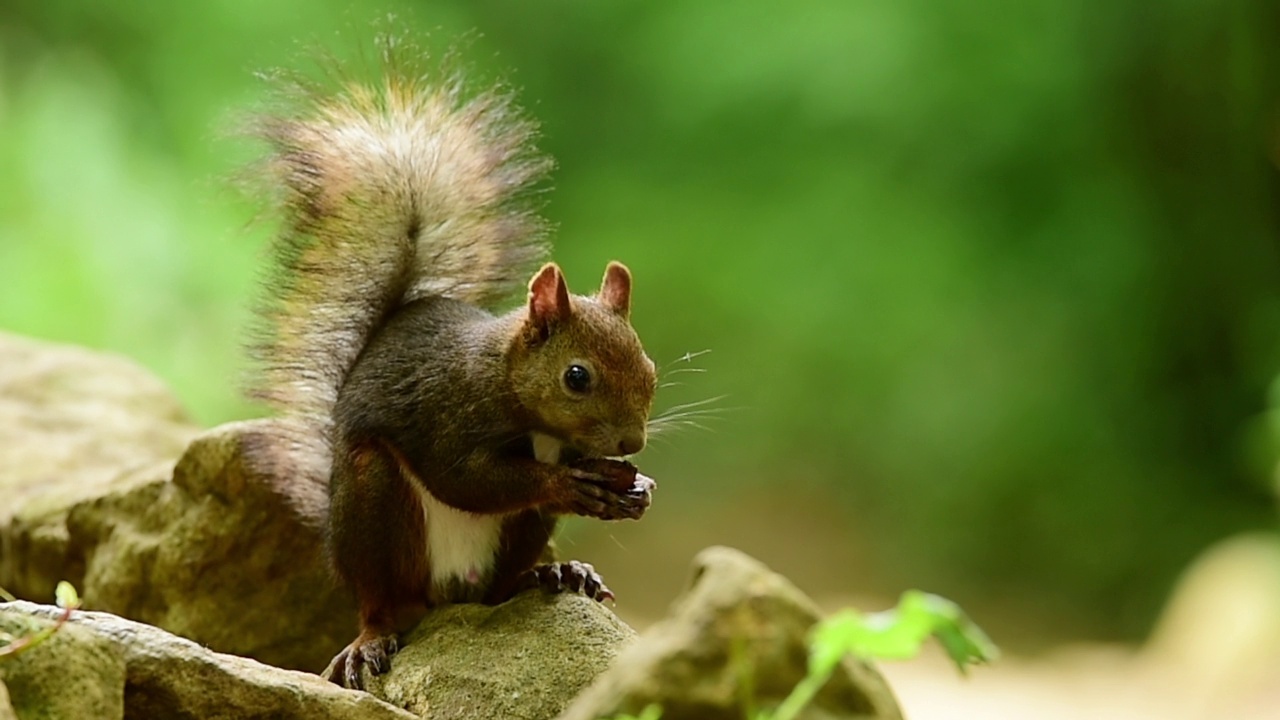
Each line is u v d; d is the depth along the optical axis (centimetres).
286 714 505
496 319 657
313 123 712
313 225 701
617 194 2292
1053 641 1692
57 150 1490
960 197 2197
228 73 1755
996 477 2002
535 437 653
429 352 643
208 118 1664
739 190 2283
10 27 1708
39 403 899
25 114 1512
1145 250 2091
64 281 1399
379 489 631
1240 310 2045
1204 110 2056
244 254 1472
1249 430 1952
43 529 766
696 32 2286
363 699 520
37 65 1612
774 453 2108
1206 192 2067
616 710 400
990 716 1361
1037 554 1936
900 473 2053
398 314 679
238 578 717
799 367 2159
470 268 719
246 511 708
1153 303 2073
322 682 526
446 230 707
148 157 1612
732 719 403
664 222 2261
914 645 364
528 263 728
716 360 2170
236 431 705
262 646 721
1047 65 2148
